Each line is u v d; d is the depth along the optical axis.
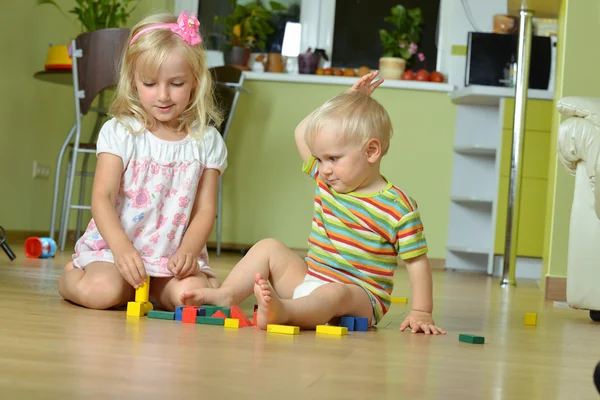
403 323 1.53
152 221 1.78
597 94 3.07
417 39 4.92
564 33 3.09
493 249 4.30
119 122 1.80
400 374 1.00
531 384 1.00
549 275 2.90
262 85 4.71
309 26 5.09
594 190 2.09
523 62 3.51
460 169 4.66
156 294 1.75
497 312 2.13
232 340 1.22
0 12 4.14
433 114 4.68
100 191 1.73
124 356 1.01
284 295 1.61
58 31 4.68
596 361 1.28
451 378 1.00
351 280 1.57
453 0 4.98
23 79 4.37
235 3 4.94
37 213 4.59
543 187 4.36
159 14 1.83
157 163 1.79
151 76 1.74
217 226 4.41
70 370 0.89
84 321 1.38
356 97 1.56
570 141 2.23
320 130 1.52
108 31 3.68
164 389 0.81
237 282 1.58
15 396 0.75
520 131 3.51
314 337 1.33
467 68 4.55
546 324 1.90
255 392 0.82
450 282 3.45
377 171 1.58
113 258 1.68
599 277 2.12
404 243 1.54
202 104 1.85
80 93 3.77
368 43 5.08
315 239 1.61
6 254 3.05
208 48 5.09
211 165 1.86
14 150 4.34
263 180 4.72
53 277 2.35
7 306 1.56
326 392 0.85
